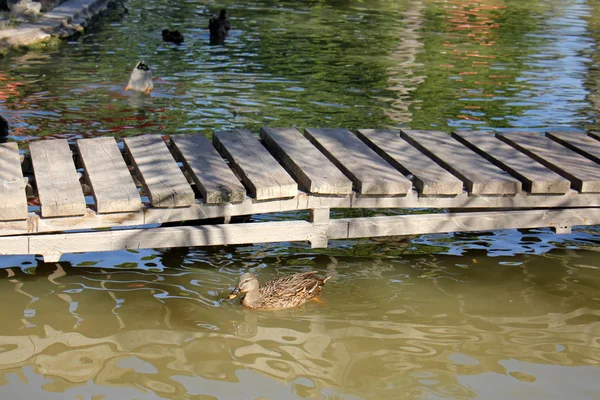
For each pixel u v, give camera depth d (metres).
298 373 5.59
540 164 7.99
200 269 7.26
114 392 5.28
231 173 7.41
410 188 7.33
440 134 8.82
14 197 6.68
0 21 18.08
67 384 5.36
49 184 7.03
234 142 8.27
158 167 7.51
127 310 6.43
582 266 7.59
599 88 14.67
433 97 13.57
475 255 7.80
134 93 13.00
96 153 7.82
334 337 6.12
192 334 6.09
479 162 7.96
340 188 7.23
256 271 7.25
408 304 6.72
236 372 5.57
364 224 7.51
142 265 7.30
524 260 7.71
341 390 5.38
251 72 15.02
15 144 7.98
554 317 6.59
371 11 24.42
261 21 21.67
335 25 21.36
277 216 8.38
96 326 6.16
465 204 7.57
